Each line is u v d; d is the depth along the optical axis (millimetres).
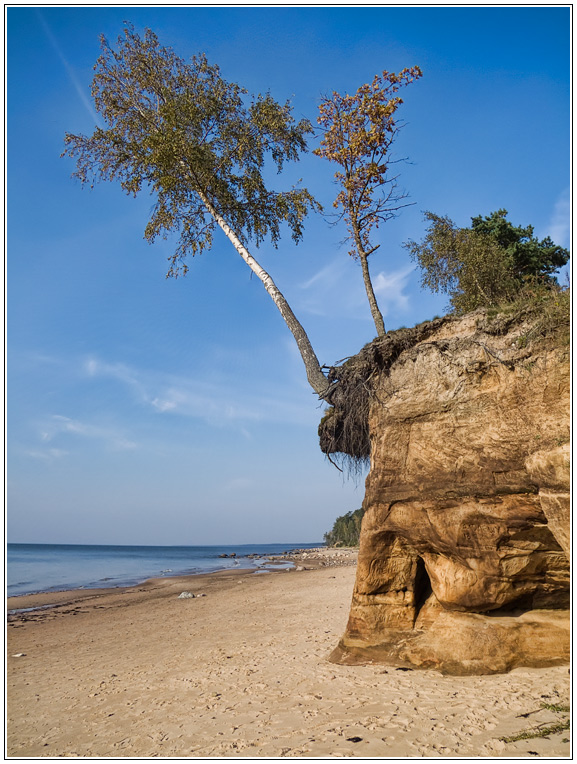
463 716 7070
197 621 20031
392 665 9961
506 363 8797
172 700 9773
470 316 10297
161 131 14523
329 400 12688
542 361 8133
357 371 11852
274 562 72250
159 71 15156
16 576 54062
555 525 7500
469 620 9648
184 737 7703
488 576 9156
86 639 18500
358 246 14383
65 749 7887
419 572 10852
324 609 19609
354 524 111312
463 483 9320
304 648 12828
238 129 15727
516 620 9336
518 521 8594
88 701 10484
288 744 6867
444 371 10094
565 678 7996
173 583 40062
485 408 9141
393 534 10688
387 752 6207
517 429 8438
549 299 8641
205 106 15234
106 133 15172
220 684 10359
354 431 12422
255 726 7730
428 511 9883
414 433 10375
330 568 43938
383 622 10695
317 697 8688
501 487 8703
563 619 9086
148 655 14555
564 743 5887
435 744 6305
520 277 17750
